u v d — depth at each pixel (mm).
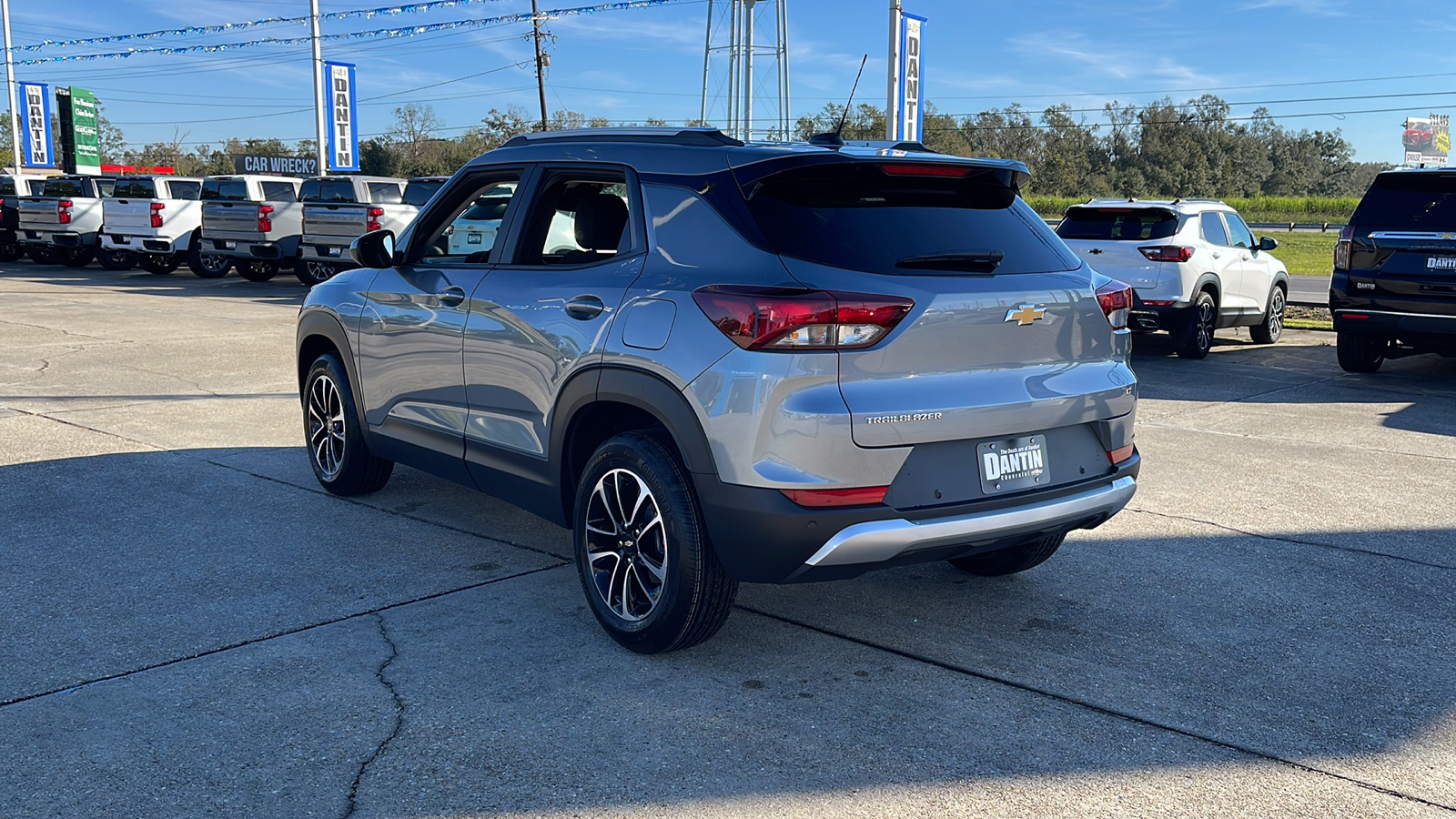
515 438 4246
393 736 3154
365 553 4809
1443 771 3057
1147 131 137625
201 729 3178
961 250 3572
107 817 2713
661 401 3510
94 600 4195
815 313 3225
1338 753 3152
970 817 2775
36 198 23531
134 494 5688
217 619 4023
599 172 4043
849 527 3281
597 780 2930
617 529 3799
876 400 3289
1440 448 7336
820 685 3553
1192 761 3090
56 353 10812
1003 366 3555
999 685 3572
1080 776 2992
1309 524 5508
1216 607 4328
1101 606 4328
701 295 3436
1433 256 9508
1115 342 3959
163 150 103562
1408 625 4160
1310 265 32656
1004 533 3518
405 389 4902
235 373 9766
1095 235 11805
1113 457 3926
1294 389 9820
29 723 3199
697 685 3539
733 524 3365
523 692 3465
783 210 3496
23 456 6473
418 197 19172
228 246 20266
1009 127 126938
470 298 4418
